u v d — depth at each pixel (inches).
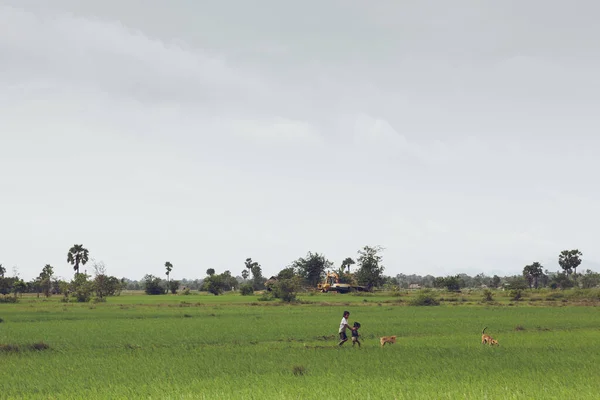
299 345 1115.3
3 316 1951.3
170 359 920.9
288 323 1617.9
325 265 5654.5
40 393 679.1
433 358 915.4
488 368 818.8
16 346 1072.2
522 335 1277.1
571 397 620.1
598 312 2138.3
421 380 733.9
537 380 725.9
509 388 673.6
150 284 5821.9
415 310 2299.5
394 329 1428.4
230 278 7313.0
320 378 748.0
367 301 3211.1
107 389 695.1
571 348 1034.7
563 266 7244.1
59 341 1184.8
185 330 1406.3
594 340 1168.8
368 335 1306.6
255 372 801.6
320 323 1612.9
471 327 1483.8
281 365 856.9
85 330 1421.0
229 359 916.0
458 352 981.2
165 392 673.6
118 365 868.6
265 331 1373.0
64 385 724.7
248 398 625.6
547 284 7549.2
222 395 639.8
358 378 748.0
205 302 3225.9
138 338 1234.6
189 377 768.9
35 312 2194.9
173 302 3260.3
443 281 6023.6
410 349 1027.3
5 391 693.9
